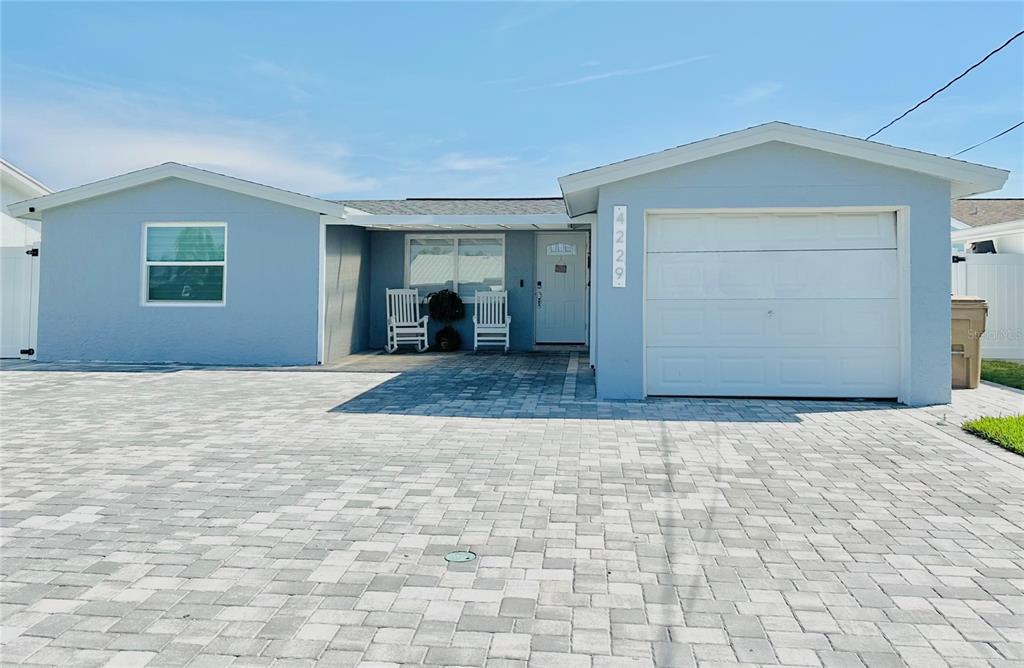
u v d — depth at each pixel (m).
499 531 4.32
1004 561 3.86
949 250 8.56
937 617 3.21
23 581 3.59
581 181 8.94
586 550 4.02
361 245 15.20
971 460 6.03
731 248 9.12
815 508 4.77
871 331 8.95
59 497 4.97
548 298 15.69
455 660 2.85
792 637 3.03
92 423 7.54
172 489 5.18
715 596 3.44
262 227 12.68
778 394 9.08
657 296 9.19
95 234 12.93
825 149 8.58
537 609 3.29
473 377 11.03
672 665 2.81
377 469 5.73
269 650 2.92
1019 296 13.70
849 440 6.78
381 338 15.83
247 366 12.49
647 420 7.70
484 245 15.77
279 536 4.23
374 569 3.75
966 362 10.06
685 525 4.44
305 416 7.91
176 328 12.84
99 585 3.54
